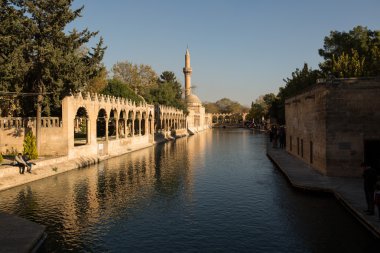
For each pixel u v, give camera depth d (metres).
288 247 13.13
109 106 43.72
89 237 14.38
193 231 15.02
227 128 175.00
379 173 22.09
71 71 31.67
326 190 20.48
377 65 41.97
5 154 34.53
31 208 18.67
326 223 15.57
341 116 23.59
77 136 54.94
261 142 68.06
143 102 61.25
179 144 64.62
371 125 23.20
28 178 25.91
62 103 33.59
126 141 49.72
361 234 14.19
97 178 27.44
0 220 15.71
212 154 45.47
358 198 17.91
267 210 17.92
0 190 22.72
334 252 12.59
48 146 33.53
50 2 30.53
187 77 150.00
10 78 27.94
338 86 23.52
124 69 90.50
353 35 50.94
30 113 37.88
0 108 36.16
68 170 31.34
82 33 33.47
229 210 18.12
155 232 14.93
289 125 42.09
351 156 23.55
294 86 64.62
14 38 28.33
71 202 19.94
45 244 13.62
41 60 30.12
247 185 24.30
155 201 20.09
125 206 19.06
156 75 99.12
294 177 24.56
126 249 13.12
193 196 21.25
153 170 31.52
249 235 14.45
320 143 25.66
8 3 29.05
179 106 104.62
